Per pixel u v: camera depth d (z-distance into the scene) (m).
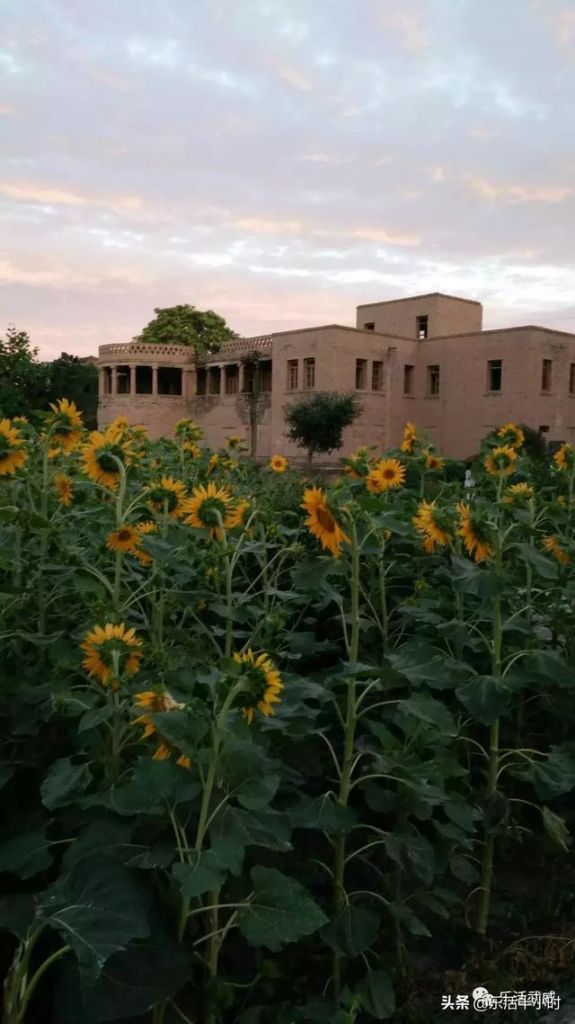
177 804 2.44
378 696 3.82
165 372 63.56
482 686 3.18
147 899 2.32
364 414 48.91
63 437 4.34
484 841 3.38
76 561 3.69
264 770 2.46
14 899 2.24
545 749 4.21
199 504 3.85
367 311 57.47
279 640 4.01
